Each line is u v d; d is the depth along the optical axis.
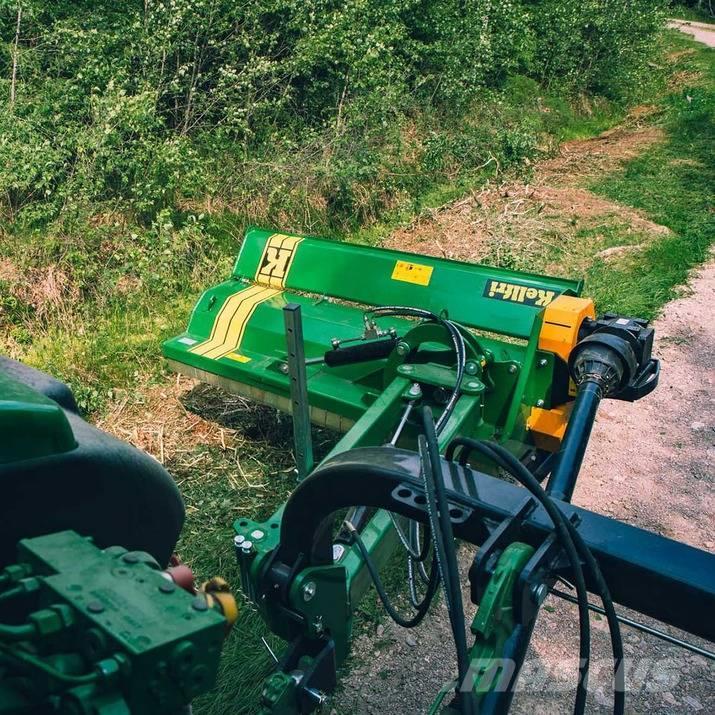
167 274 6.65
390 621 3.67
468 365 3.62
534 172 11.62
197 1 8.62
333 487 2.27
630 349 3.56
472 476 2.12
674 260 8.37
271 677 2.40
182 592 1.43
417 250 8.59
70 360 5.68
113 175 7.34
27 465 1.57
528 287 4.13
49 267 6.32
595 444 5.32
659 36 20.09
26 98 7.61
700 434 5.48
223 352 4.64
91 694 1.26
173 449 4.84
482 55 12.79
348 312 4.64
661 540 1.96
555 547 1.92
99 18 8.45
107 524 1.82
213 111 8.94
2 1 7.81
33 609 1.53
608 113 16.38
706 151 13.05
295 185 8.66
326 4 10.17
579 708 1.84
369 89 10.30
